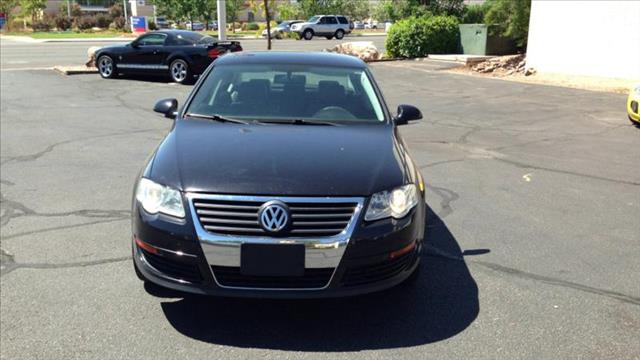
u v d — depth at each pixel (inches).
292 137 155.4
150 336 132.3
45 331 133.3
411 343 131.5
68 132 358.6
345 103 181.6
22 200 227.0
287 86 187.6
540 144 349.1
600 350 130.0
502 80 674.8
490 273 168.9
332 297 128.3
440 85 627.5
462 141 354.3
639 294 157.9
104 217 209.3
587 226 211.0
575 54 660.7
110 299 148.7
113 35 1866.4
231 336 133.0
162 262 132.1
